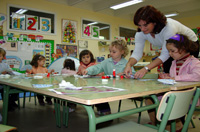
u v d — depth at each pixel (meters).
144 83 1.07
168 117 0.72
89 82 1.16
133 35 6.30
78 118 2.07
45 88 0.84
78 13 4.77
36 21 4.02
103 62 1.99
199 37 5.44
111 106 2.65
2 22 3.55
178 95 0.72
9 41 3.62
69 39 4.54
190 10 5.34
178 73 1.32
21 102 2.97
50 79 1.42
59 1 4.37
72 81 1.24
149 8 1.23
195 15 5.58
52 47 4.24
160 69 4.95
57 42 4.33
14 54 3.68
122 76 1.54
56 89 0.79
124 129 0.87
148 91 0.74
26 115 2.17
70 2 4.47
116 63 1.93
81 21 4.81
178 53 1.24
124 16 5.96
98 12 5.25
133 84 1.01
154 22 1.25
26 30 3.87
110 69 1.92
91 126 0.61
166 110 0.71
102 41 5.29
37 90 0.82
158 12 1.24
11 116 2.12
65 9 4.50
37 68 2.82
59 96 0.67
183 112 0.81
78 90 0.76
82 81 1.24
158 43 1.55
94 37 5.11
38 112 2.31
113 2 4.63
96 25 5.21
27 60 3.85
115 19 5.73
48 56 4.16
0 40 3.51
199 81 1.13
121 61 1.92
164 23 1.29
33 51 3.93
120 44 1.84
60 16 4.41
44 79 1.42
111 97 0.60
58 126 1.76
